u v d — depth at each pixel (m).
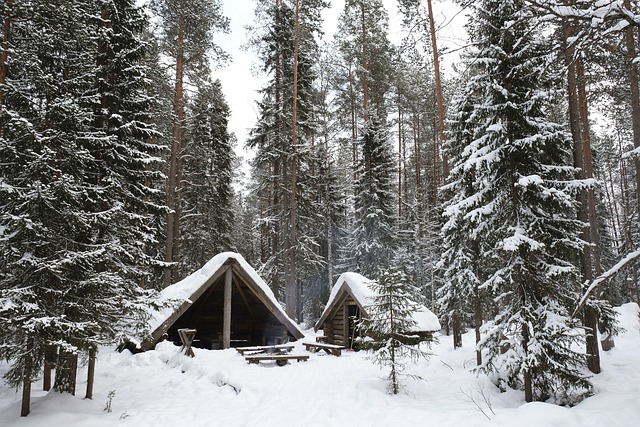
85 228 8.54
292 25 24.28
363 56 27.69
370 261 25.02
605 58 9.05
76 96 9.74
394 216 26.34
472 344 16.31
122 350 14.56
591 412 6.44
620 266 4.68
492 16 9.04
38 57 9.26
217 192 28.53
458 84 13.47
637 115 11.98
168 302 9.98
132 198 10.18
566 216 9.27
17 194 7.49
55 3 9.58
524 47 8.55
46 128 8.38
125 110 10.55
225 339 16.08
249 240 44.31
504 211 9.09
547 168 8.82
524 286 8.40
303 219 27.14
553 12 5.11
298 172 25.38
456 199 13.33
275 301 17.56
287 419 7.35
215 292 18.98
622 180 31.75
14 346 7.03
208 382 10.57
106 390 9.98
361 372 11.36
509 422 6.19
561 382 8.04
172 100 18.95
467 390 8.88
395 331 9.14
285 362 13.12
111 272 9.36
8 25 10.25
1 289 7.48
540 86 9.01
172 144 20.36
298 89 24.70
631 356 11.35
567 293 8.78
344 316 17.47
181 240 27.08
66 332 7.32
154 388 10.23
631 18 4.76
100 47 10.31
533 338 7.87
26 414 7.43
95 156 9.80
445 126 15.88
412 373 11.14
